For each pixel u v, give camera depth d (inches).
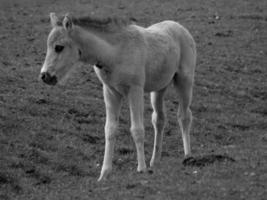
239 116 987.9
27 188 597.6
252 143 795.4
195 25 1520.7
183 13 1643.7
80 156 728.3
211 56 1298.0
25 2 1752.0
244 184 530.0
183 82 697.6
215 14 1637.6
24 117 814.5
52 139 764.0
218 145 824.3
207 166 602.5
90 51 589.3
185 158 638.5
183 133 706.2
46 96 930.7
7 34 1359.5
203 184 535.2
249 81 1182.3
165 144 813.2
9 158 668.1
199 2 1771.7
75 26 579.8
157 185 542.3
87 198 523.2
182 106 705.0
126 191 532.1
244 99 1083.3
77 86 1015.0
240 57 1310.3
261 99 1103.0
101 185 565.3
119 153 757.9
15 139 733.3
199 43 1380.4
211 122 941.8
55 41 573.3
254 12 1672.0
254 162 609.9
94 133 820.0
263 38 1444.4
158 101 687.1
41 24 1477.6
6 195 570.9
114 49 597.6
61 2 1770.4
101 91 1011.9
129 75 601.3
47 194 561.0
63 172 671.1
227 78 1182.3
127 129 848.3
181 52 693.9
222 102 1050.7
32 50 1233.4
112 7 1708.9
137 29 624.7
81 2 1771.7
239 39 1427.2
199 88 1100.5
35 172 649.6
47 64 571.8
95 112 900.0
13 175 625.9
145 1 1787.6
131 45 606.2
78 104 920.3
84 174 674.2
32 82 998.4
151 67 629.3
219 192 510.3
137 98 608.7
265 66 1275.8
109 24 600.1
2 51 1208.2
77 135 799.1
